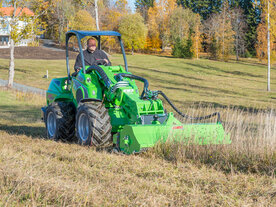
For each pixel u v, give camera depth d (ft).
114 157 19.44
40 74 134.41
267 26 118.83
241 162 18.65
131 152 20.24
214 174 16.60
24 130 34.22
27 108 61.72
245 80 163.02
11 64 92.38
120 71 24.93
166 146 20.40
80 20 189.06
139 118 21.49
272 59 211.00
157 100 22.45
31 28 86.89
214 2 349.41
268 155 19.11
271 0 116.16
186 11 297.12
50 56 203.72
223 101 85.81
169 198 13.17
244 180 15.67
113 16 259.60
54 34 289.33
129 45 261.65
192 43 258.57
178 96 95.04
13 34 86.74
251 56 290.35
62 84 29.07
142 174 16.30
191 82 145.18
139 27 260.62
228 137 21.75
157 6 297.33
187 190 14.11
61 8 252.42
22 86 100.89
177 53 259.39
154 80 147.43
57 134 26.66
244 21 307.17
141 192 13.64
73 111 26.94
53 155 20.03
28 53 209.87
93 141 22.56
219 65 222.07
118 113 23.52
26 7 89.66
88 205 12.27
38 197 12.69
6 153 19.53
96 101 24.26
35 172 15.61
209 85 136.98
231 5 335.88
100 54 27.43
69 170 16.55
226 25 270.46
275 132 21.47
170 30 289.94
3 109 59.16
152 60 230.27
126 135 20.57
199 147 20.54
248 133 24.13
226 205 12.65
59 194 12.88
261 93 115.03
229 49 261.85
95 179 15.20
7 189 13.56
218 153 19.86
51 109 27.20
